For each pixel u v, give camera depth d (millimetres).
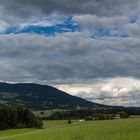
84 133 38812
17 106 155000
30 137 45938
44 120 186000
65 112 196750
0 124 141250
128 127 41125
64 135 40125
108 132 36500
